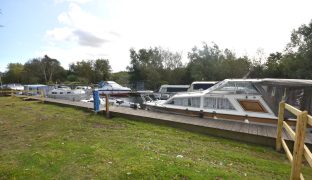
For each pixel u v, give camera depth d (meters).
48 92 25.30
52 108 13.52
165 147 5.61
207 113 9.28
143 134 7.08
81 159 4.57
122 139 6.32
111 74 62.66
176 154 5.08
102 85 29.20
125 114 10.01
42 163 4.38
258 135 6.38
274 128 7.21
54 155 4.82
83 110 12.45
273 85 7.78
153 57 43.69
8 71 65.75
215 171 4.00
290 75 26.86
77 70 62.66
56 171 4.00
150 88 40.72
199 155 5.11
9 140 6.24
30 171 3.99
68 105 14.03
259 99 8.09
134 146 5.52
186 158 4.75
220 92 9.10
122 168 4.07
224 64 33.00
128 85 44.97
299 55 26.62
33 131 7.42
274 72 29.98
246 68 32.09
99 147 5.39
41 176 3.80
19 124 8.69
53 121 9.31
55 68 65.44
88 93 25.97
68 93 24.56
